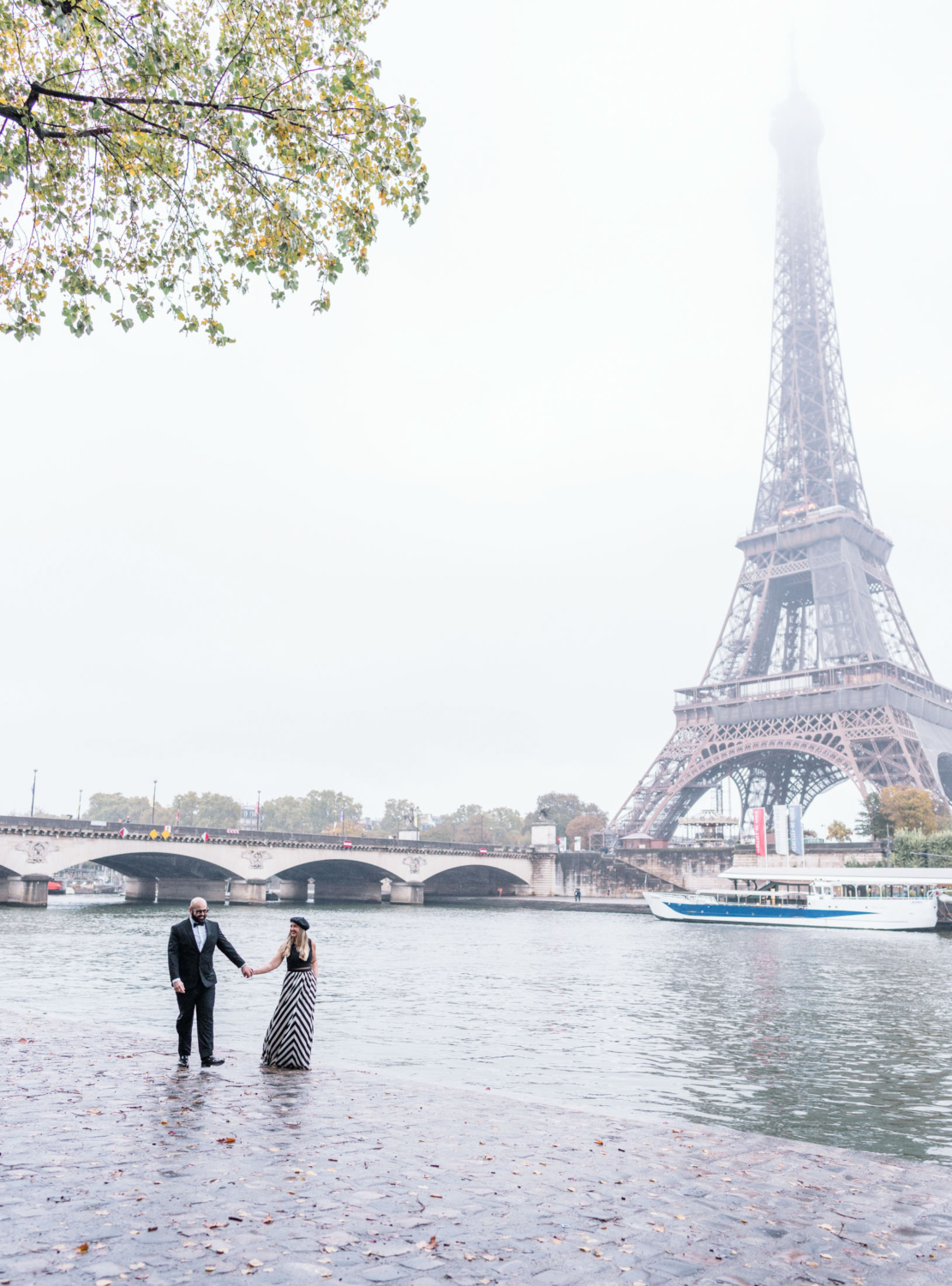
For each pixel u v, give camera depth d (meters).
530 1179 10.38
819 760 156.25
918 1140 18.80
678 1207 9.69
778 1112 21.02
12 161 16.58
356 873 151.00
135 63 16.58
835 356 181.12
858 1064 26.91
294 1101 13.66
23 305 18.81
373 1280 7.41
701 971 53.62
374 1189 9.65
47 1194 8.99
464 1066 25.00
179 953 16.36
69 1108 12.45
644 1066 25.94
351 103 18.27
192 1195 9.15
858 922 98.62
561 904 140.25
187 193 19.45
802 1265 8.30
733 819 155.25
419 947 67.62
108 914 99.31
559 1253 8.19
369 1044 27.95
